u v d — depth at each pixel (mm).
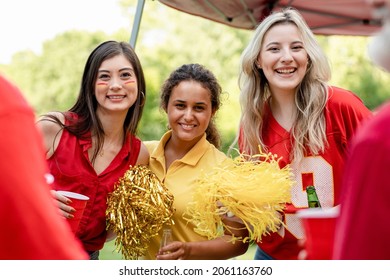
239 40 10719
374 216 1123
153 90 10531
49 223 1091
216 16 5176
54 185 2639
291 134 2764
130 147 2771
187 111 2721
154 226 2551
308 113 2734
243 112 2900
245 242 2656
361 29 5539
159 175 2779
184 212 2646
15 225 1068
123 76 2703
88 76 2725
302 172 2734
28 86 11492
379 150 1125
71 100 11445
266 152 2818
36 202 1084
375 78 10398
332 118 2742
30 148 1104
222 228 2680
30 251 1075
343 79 10414
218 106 2857
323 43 10570
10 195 1066
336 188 2732
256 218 2463
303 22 2789
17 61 11516
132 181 2584
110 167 2697
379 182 1121
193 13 5117
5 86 1110
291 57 2715
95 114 2727
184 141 2789
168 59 10820
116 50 2729
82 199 2457
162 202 2553
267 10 4996
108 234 2760
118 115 2711
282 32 2754
